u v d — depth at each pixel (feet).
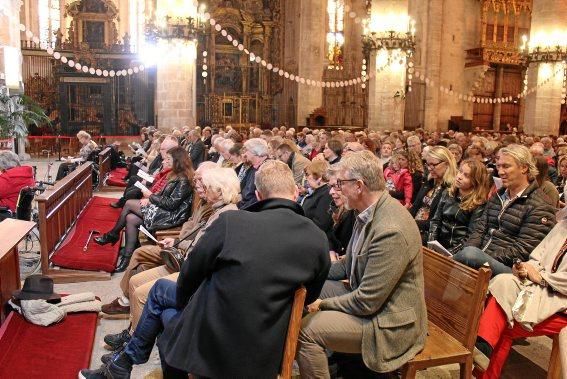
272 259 9.50
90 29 100.83
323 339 10.98
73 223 28.86
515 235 14.82
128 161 56.13
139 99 98.07
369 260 10.87
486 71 104.42
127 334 14.70
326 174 18.13
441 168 18.74
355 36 103.30
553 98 76.84
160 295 12.26
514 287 12.53
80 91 95.30
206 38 107.24
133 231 23.09
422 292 11.22
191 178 21.54
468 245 15.80
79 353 14.46
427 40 94.27
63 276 21.11
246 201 21.34
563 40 75.15
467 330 11.46
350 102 102.99
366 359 10.84
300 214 10.50
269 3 110.11
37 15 108.17
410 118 94.07
